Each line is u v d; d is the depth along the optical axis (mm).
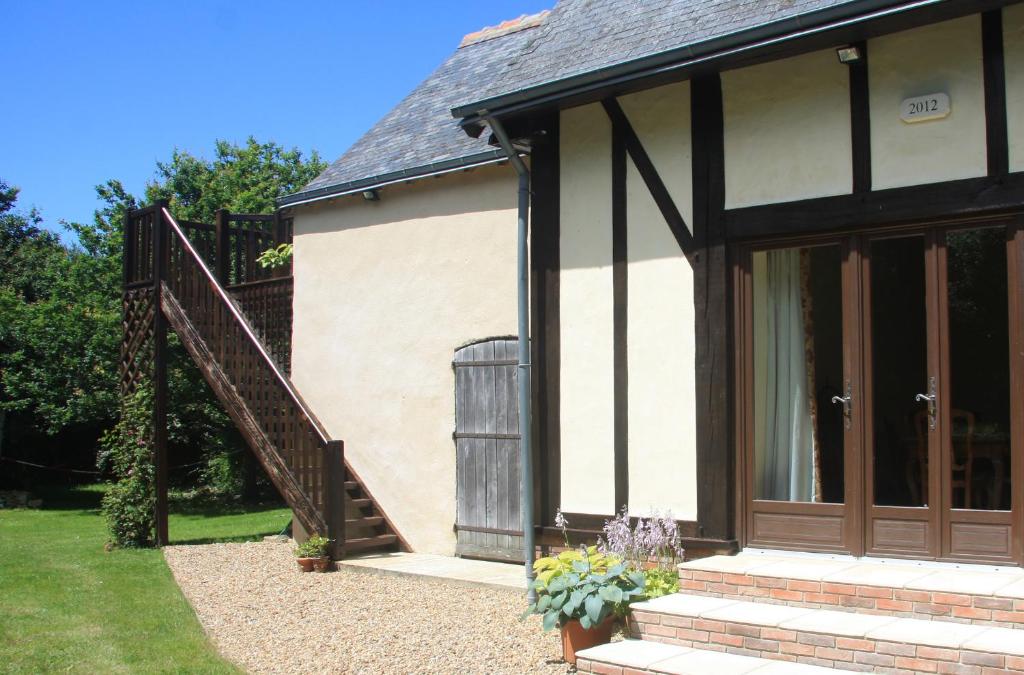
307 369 10766
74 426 19875
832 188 6250
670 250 6996
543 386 7656
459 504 9195
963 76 5789
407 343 9727
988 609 4828
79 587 8352
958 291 5828
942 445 5805
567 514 7453
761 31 5922
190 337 10906
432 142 10078
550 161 7719
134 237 11938
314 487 9414
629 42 6938
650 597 5871
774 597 5586
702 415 6727
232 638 6527
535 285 7770
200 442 19719
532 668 5617
